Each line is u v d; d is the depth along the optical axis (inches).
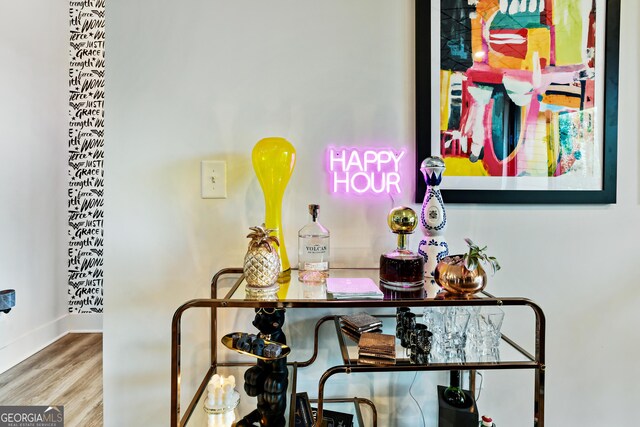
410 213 36.7
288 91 43.7
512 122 44.1
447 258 33.8
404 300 30.3
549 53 44.1
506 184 44.2
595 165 44.8
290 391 38.0
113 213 42.8
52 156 106.4
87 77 113.9
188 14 43.0
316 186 44.0
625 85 45.8
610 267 45.6
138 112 42.8
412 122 44.3
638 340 45.8
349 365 30.9
